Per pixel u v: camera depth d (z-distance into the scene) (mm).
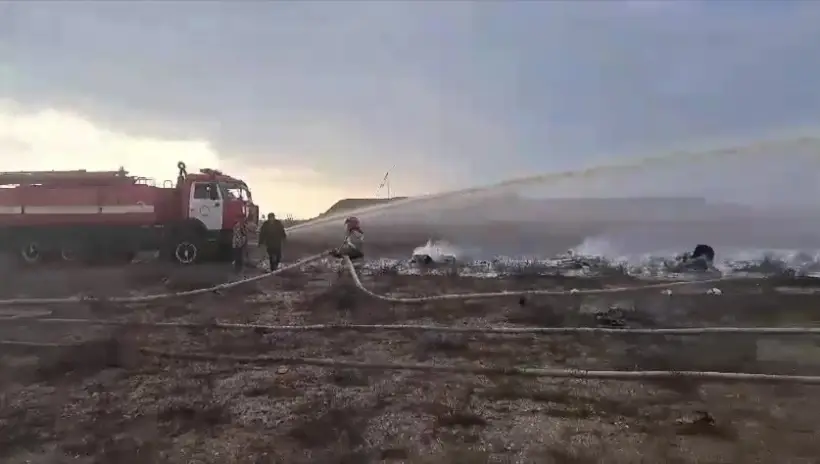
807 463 5273
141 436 5914
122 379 7797
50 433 6047
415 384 7566
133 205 21812
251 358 8656
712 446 5668
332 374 7992
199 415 6406
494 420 6375
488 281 17172
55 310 12312
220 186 22016
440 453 5492
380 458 5406
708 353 8930
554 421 6344
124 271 19469
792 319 11336
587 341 9797
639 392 7289
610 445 5680
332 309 12797
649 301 13023
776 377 7547
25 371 8086
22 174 22234
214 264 22000
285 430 6066
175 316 11938
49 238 21984
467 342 9781
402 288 15898
